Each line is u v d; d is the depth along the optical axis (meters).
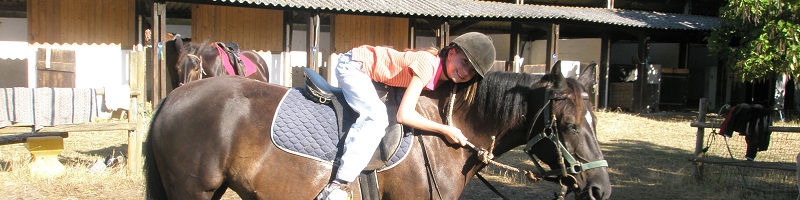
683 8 18.52
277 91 2.85
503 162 7.20
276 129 2.67
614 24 14.47
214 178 2.66
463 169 2.83
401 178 2.70
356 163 2.56
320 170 2.66
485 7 14.28
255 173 2.67
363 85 2.64
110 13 12.09
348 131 2.69
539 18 13.70
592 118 2.72
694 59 18.69
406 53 2.74
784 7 11.70
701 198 5.68
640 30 15.38
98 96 5.50
